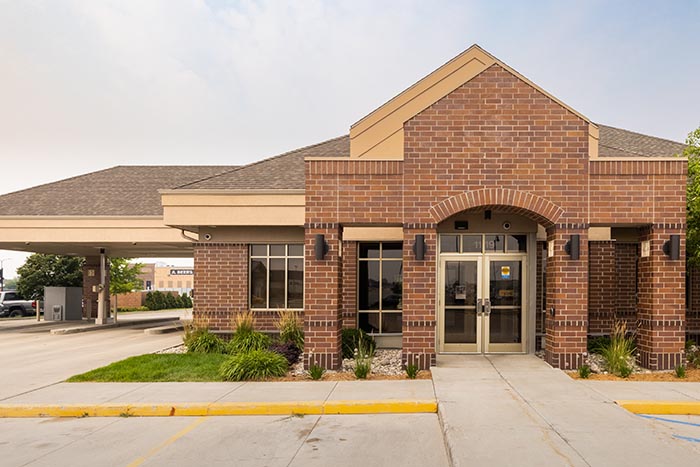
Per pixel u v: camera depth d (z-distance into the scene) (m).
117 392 9.57
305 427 7.82
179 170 24.27
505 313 12.83
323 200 11.48
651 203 11.17
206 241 16.47
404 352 11.13
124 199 20.91
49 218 19.41
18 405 8.71
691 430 7.43
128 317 36.84
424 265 11.19
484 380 9.99
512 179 11.21
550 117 11.25
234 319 16.27
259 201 15.70
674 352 11.01
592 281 14.82
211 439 7.30
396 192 11.41
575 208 11.14
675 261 11.09
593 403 8.41
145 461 6.46
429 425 7.86
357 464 6.29
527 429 7.15
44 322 28.86
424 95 16.16
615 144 17.53
